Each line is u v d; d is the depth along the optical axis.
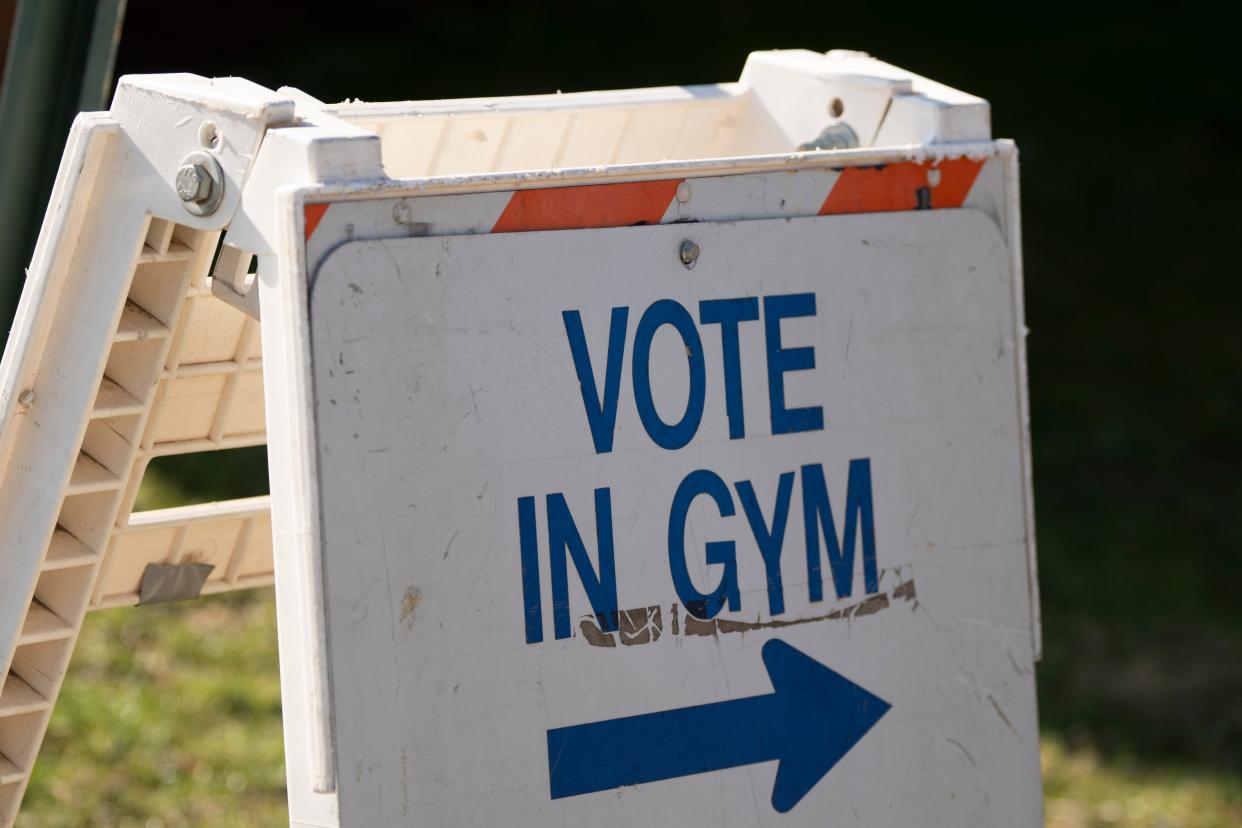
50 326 5.37
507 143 6.59
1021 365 6.11
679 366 5.45
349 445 4.88
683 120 6.95
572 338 5.25
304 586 4.86
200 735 11.60
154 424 5.96
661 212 5.44
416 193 4.96
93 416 5.41
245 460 16.16
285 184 4.86
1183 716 13.16
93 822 10.37
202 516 6.43
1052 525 17.12
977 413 6.02
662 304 5.42
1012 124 28.70
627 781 5.33
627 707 5.33
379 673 4.93
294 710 4.98
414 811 4.98
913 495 5.88
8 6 9.11
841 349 5.75
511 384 5.14
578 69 27.98
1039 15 33.22
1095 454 19.16
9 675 6.10
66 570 5.85
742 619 5.54
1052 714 13.16
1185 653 14.30
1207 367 21.62
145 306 5.49
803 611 5.66
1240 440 19.66
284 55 27.42
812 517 5.68
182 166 5.03
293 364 4.83
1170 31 33.16
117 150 5.21
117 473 5.64
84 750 11.18
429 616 5.01
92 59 7.48
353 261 4.88
